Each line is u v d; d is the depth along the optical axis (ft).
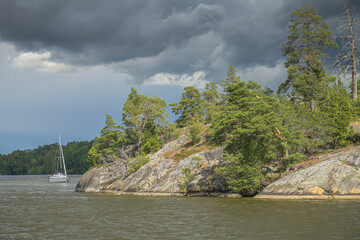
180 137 225.56
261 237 55.72
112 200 136.05
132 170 191.72
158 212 92.27
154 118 239.71
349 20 178.60
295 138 128.06
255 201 109.09
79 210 102.22
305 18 185.16
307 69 184.14
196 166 158.40
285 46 189.47
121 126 242.17
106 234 62.03
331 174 108.68
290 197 109.29
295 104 169.27
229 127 136.87
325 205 89.40
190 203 113.50
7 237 60.59
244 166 126.21
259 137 125.59
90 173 219.00
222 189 138.51
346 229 58.90
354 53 180.04
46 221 79.77
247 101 135.64
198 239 55.72
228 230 62.64
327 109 151.12
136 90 246.06
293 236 55.42
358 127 144.87
